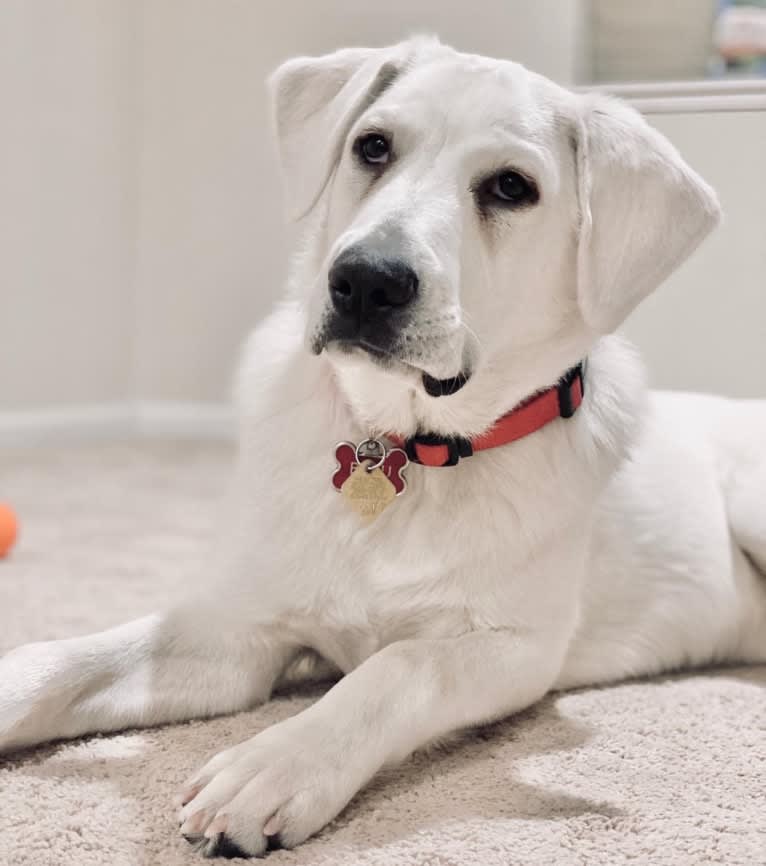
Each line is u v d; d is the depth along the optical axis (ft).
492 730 5.71
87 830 4.47
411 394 5.42
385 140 5.47
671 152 5.67
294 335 6.11
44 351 13.88
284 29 14.01
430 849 4.42
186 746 5.25
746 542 7.34
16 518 9.00
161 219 14.62
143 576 8.20
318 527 5.57
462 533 5.50
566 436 5.79
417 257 4.85
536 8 12.49
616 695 6.37
